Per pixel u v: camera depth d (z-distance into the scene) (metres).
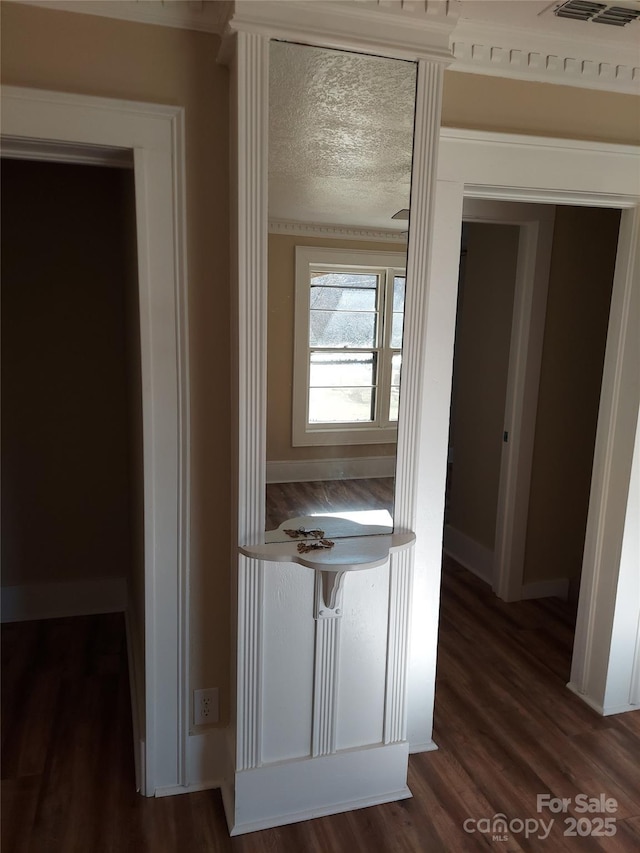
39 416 3.09
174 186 1.80
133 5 1.69
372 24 1.74
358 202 1.82
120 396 3.17
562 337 3.40
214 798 2.11
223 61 1.76
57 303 3.02
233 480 1.93
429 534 2.26
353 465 1.96
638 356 2.40
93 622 3.23
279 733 2.02
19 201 2.90
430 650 2.33
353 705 2.09
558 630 3.31
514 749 2.39
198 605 2.05
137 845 1.91
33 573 3.23
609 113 2.22
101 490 3.24
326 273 1.83
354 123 1.77
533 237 3.23
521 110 2.12
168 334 1.86
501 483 3.58
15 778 2.16
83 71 1.70
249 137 1.69
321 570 1.77
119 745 2.34
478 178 2.11
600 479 2.58
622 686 2.63
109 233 3.02
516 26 2.01
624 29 2.03
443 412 2.21
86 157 1.82
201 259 1.87
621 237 2.43
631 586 2.55
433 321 2.15
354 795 2.12
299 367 1.85
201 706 2.12
